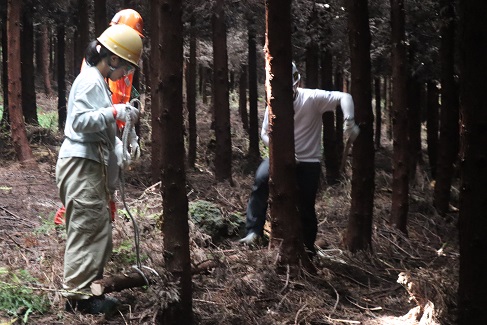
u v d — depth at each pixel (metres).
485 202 2.64
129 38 4.00
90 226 3.93
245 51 15.35
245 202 7.71
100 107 3.88
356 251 5.90
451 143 8.48
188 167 10.63
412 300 4.58
